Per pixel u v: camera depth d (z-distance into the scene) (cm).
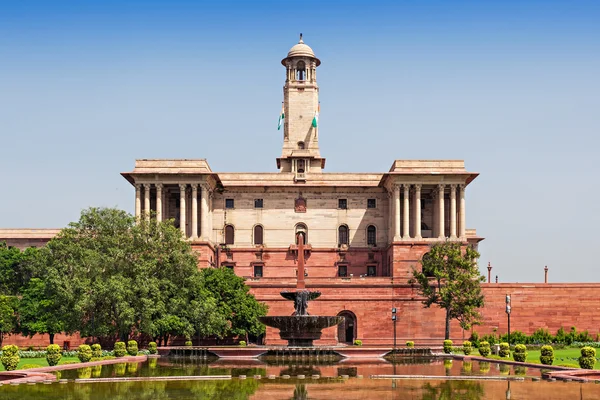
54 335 10506
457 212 11281
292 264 11862
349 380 4825
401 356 7231
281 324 7712
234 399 3916
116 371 5509
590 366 5572
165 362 6538
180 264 8888
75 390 4291
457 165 11256
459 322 10531
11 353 5319
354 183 12012
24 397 3969
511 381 4791
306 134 12788
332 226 11956
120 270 8688
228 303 9706
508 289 10500
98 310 8381
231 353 7188
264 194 12019
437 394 4119
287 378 4956
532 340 10144
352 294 10688
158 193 11094
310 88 12912
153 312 8244
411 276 10931
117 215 9212
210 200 11725
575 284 10494
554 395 4084
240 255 11875
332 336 10581
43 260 9300
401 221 11400
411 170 11181
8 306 9794
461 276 9725
